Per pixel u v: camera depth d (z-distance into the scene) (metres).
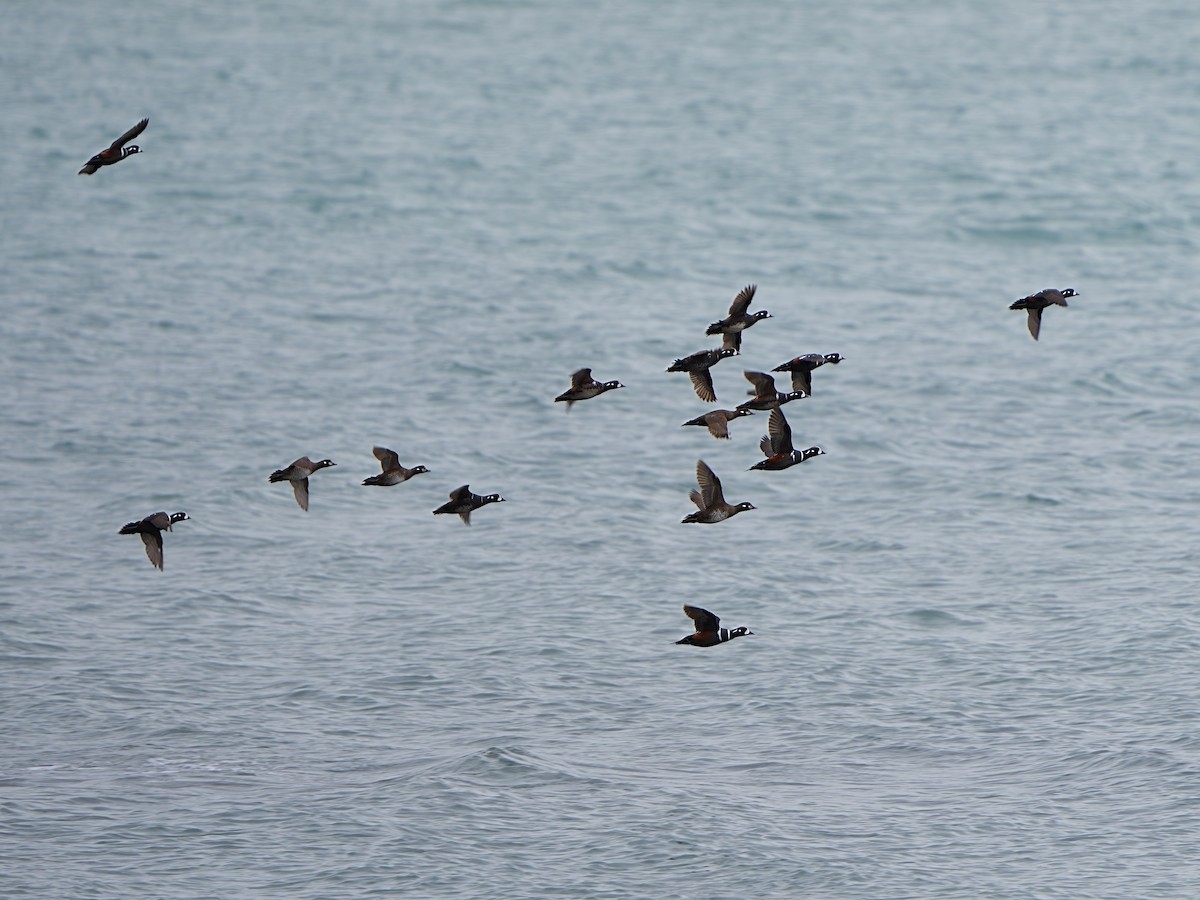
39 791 31.81
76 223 78.38
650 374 58.09
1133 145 102.62
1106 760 32.22
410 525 45.31
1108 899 27.72
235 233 77.31
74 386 55.84
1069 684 35.56
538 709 35.16
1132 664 36.22
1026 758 32.62
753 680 36.31
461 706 35.34
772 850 29.33
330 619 39.62
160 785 32.12
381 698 35.75
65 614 39.62
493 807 30.98
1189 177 93.12
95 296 66.12
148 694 35.88
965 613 39.28
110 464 49.19
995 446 51.03
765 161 97.56
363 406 54.38
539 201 86.31
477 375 57.41
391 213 82.31
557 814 30.73
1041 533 44.12
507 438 51.78
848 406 54.56
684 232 80.06
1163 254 76.38
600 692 35.91
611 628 38.91
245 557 43.09
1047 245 78.31
